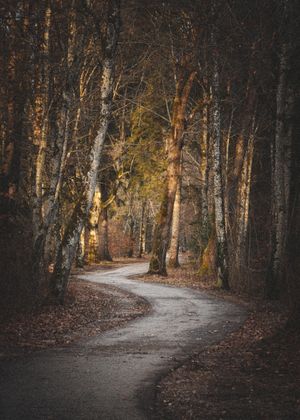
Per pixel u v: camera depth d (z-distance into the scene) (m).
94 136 19.33
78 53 19.45
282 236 21.39
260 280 27.50
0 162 20.50
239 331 14.18
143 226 77.75
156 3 28.09
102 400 7.60
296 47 21.92
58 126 19.41
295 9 21.36
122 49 30.06
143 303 20.88
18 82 19.89
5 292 15.95
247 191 29.97
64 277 18.67
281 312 17.30
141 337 13.21
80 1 18.98
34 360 10.27
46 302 17.95
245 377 8.95
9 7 18.19
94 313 17.64
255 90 29.22
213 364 10.07
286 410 7.12
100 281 31.12
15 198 18.80
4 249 16.30
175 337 13.23
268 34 23.69
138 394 7.94
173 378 8.96
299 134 25.05
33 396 7.77
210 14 26.09
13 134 20.78
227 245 27.67
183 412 7.09
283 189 21.34
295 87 22.84
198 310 18.88
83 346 11.88
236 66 28.66
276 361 9.89
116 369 9.58
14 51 19.41
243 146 32.19
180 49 31.38
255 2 24.19
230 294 24.45
